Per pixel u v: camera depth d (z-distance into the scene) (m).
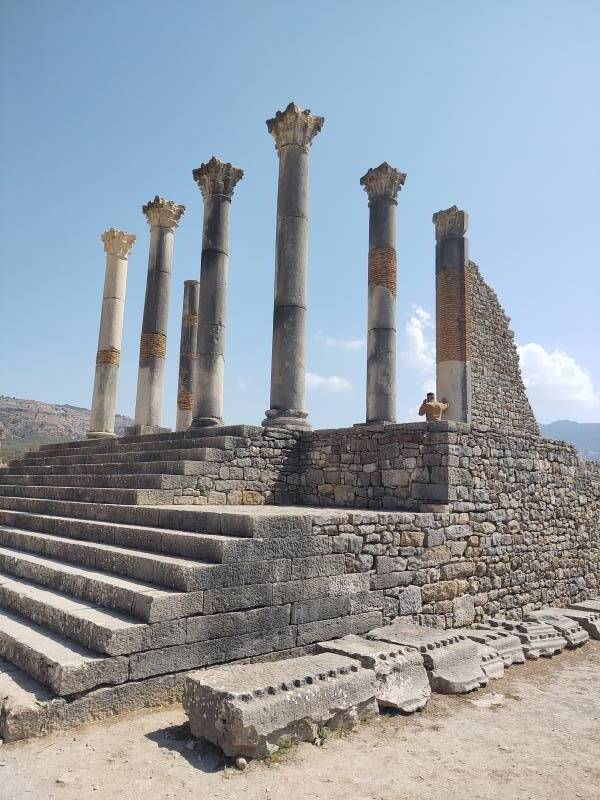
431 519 9.45
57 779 4.13
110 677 5.20
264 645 6.57
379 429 11.51
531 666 8.09
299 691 5.00
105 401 20.11
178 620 5.77
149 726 5.06
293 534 7.11
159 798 3.97
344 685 5.36
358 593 7.85
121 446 14.70
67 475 13.09
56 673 4.97
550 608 11.80
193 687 4.98
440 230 18.70
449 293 18.08
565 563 13.02
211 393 15.27
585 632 9.68
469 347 17.97
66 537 9.08
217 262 15.97
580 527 13.84
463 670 6.83
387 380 14.42
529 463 12.30
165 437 14.33
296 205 14.02
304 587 7.12
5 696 4.92
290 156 14.23
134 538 7.68
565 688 7.09
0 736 4.70
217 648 6.09
